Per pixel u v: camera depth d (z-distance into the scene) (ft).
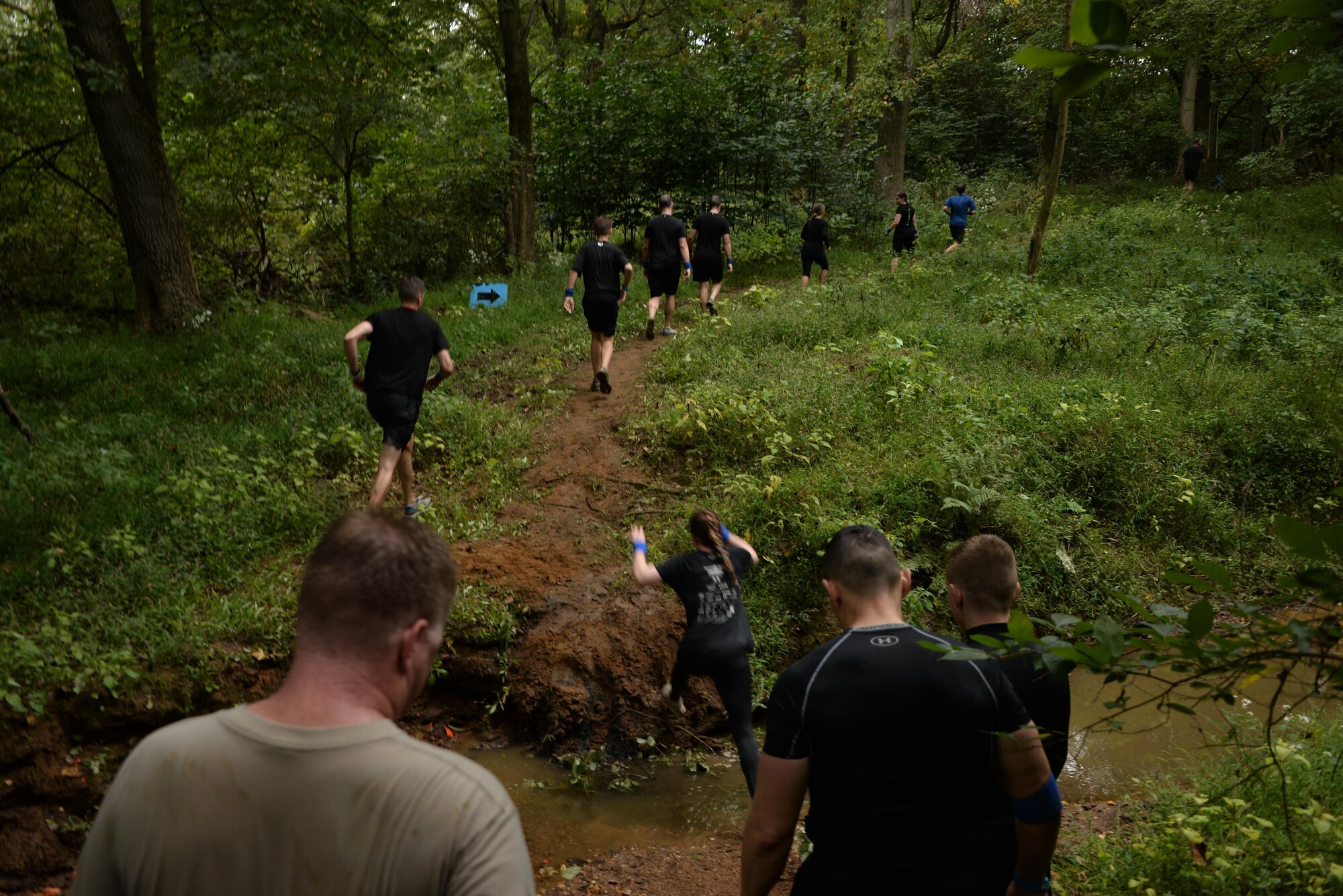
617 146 56.49
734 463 25.22
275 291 47.67
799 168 57.72
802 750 7.45
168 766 4.26
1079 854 12.66
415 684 4.88
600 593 19.83
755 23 65.77
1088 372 31.81
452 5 44.93
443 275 51.42
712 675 14.83
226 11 37.78
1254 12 66.64
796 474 23.62
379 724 4.43
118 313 41.60
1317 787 12.67
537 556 21.25
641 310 41.37
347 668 4.55
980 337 35.35
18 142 39.40
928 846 7.11
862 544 8.40
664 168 56.13
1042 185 82.58
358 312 43.60
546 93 58.49
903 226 54.85
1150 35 78.18
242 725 4.37
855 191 63.46
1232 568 23.34
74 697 15.49
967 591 9.10
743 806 15.79
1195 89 92.48
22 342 35.24
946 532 22.43
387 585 4.62
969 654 6.36
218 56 37.88
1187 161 81.00
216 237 46.32
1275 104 69.62
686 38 67.00
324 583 4.62
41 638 16.37
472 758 17.17
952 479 23.00
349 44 40.09
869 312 38.42
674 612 19.33
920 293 43.80
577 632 18.75
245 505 22.16
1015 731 7.22
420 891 4.04
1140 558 23.39
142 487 22.79
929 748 7.16
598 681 18.02
